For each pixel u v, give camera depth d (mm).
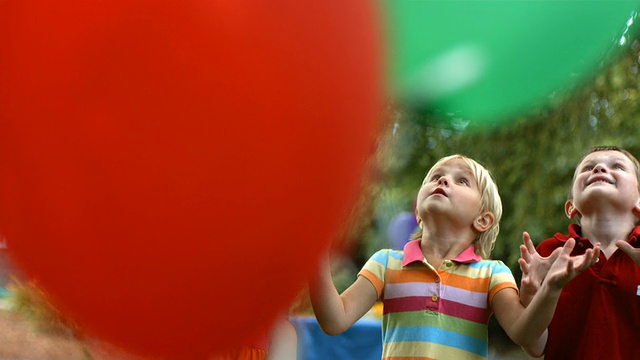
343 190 802
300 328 3256
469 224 2004
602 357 1824
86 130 751
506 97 1444
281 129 747
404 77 1367
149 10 748
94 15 765
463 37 1364
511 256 6070
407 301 1917
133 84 740
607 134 5727
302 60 754
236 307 804
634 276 1842
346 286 5590
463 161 2064
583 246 1952
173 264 763
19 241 835
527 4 1363
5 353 4598
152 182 742
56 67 766
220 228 753
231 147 741
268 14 755
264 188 751
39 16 788
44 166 771
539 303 1658
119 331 833
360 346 3260
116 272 772
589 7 1361
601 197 1911
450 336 1862
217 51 740
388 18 880
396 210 6238
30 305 4812
